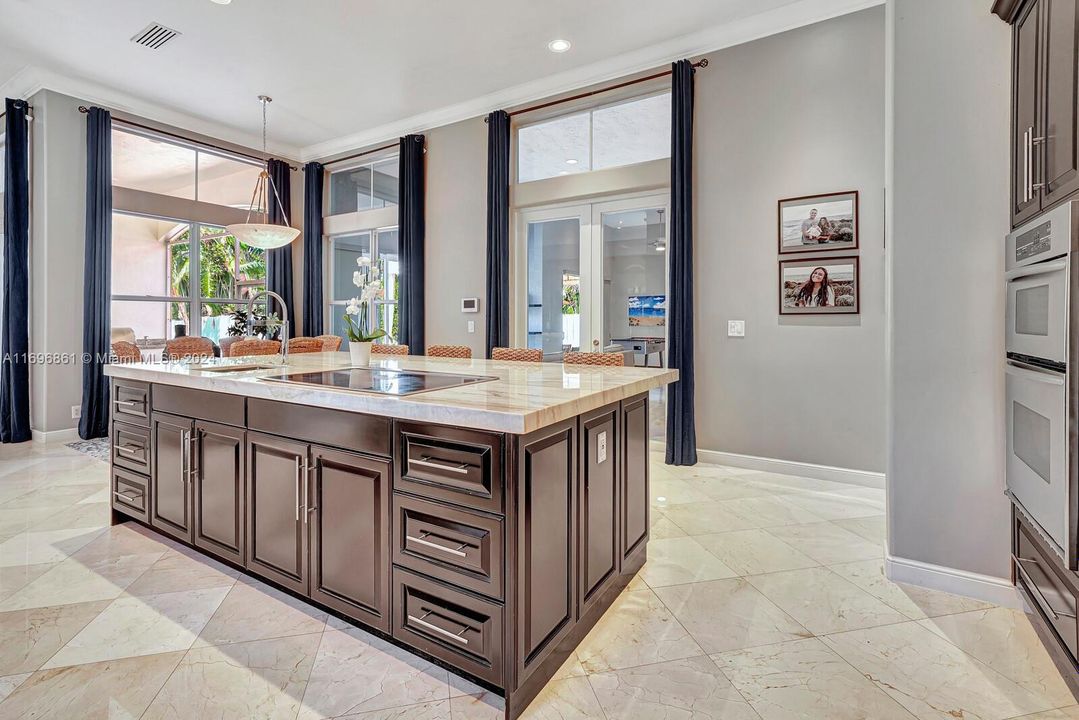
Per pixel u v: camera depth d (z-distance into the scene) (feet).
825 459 12.04
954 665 5.54
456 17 12.18
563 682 5.35
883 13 11.14
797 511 10.16
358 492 5.90
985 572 6.72
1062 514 4.84
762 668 5.55
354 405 5.74
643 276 14.66
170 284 18.86
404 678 5.38
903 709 4.92
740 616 6.54
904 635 6.08
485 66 14.48
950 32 6.56
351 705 4.99
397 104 17.11
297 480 6.48
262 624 6.32
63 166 15.69
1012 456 6.17
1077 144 4.73
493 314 16.33
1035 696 5.07
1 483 11.76
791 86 12.09
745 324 12.80
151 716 4.83
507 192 16.28
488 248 16.43
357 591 5.97
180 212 18.69
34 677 5.33
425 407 5.18
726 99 12.86
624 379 7.22
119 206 17.15
